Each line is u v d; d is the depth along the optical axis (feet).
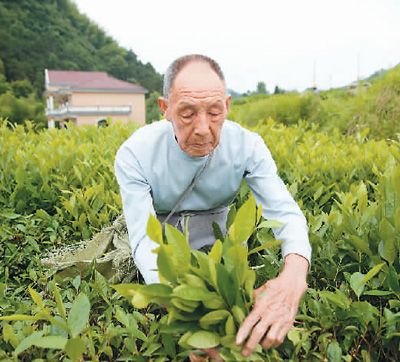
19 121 158.92
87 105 188.14
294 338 5.10
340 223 6.89
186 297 4.17
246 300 4.72
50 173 11.68
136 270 7.82
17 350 4.76
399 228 5.79
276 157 11.71
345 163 11.10
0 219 10.29
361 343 5.75
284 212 6.41
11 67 245.65
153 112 218.38
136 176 6.81
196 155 5.94
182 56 5.83
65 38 296.71
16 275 9.20
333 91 42.04
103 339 5.66
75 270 8.02
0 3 277.03
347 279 6.09
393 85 26.96
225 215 7.98
